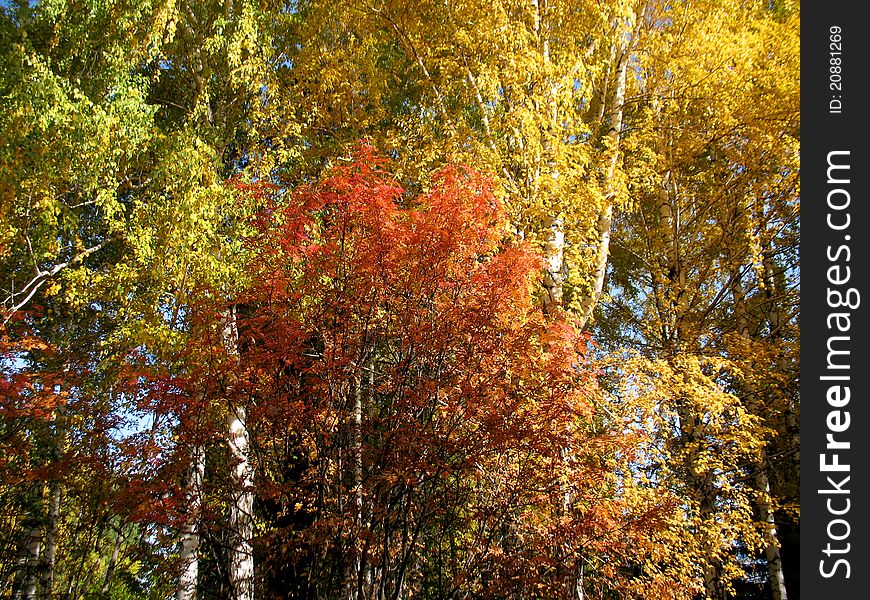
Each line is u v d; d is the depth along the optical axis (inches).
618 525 217.9
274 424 203.6
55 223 307.0
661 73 437.1
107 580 302.7
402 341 209.8
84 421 267.1
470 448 192.9
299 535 198.7
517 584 191.8
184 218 299.1
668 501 242.5
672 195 466.9
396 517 199.0
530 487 207.3
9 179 285.6
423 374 209.3
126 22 332.2
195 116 367.9
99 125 301.3
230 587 205.2
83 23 335.0
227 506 211.2
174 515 190.1
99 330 395.2
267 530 209.2
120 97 325.1
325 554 195.3
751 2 471.8
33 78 297.4
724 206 445.4
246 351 214.5
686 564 270.4
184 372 231.8
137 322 277.6
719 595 329.7
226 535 212.5
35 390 275.1
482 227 218.4
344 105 403.9
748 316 459.5
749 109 410.0
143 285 321.7
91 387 283.9
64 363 346.6
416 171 344.2
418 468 185.9
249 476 212.4
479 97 349.7
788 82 397.7
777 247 449.7
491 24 335.6
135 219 309.9
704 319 443.5
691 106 435.2
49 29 354.6
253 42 370.6
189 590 243.4
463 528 216.7
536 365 207.5
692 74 414.9
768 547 362.9
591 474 212.7
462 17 349.4
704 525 300.8
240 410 224.5
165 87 440.1
